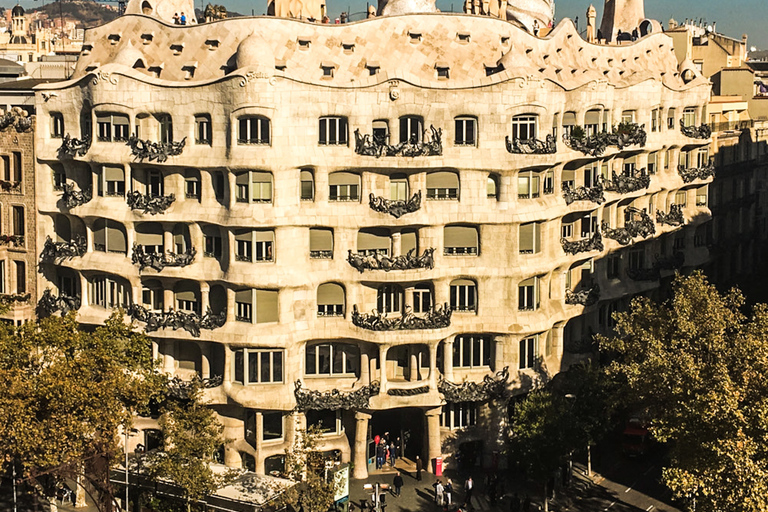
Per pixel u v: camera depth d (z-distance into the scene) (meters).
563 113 107.88
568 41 115.62
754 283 158.12
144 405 92.06
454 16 105.06
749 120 156.50
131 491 95.38
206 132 99.00
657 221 126.44
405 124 100.44
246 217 97.19
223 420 103.00
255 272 98.38
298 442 97.25
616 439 114.31
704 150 134.62
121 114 101.38
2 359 88.06
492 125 101.00
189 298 103.25
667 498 100.44
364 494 101.25
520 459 96.06
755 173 160.25
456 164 100.81
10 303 109.81
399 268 100.44
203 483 88.56
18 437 81.81
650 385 88.38
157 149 99.38
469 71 103.44
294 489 90.31
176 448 89.44
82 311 107.00
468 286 104.56
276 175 97.19
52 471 86.06
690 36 154.00
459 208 102.25
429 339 101.69
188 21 118.88
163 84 99.00
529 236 104.81
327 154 98.94
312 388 102.56
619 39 140.12
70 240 108.69
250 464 103.75
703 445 77.38
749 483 74.19
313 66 100.56
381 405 102.00
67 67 134.38
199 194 100.81
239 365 101.06
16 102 118.56
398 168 99.56
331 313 102.38
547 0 138.25
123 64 101.56
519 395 107.50
